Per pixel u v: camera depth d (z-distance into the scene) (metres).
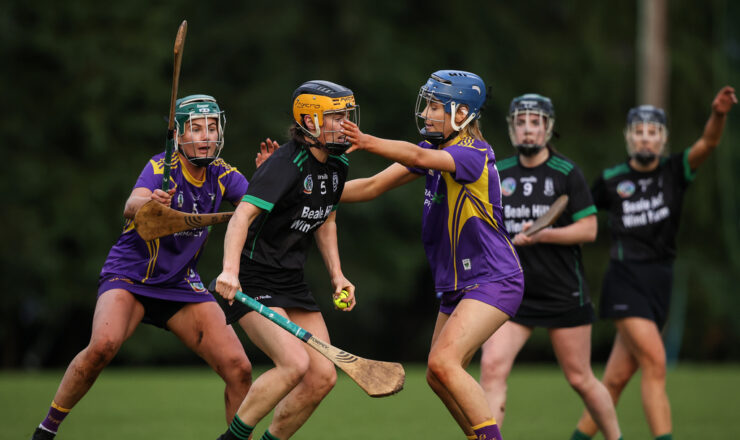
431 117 17.67
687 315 67.56
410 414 29.34
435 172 17.84
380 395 16.34
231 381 18.72
